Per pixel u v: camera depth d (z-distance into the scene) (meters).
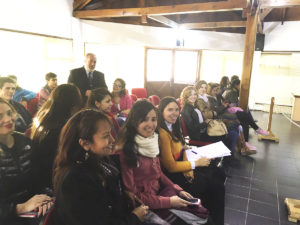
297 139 4.50
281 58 6.91
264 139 4.36
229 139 3.03
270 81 7.15
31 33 3.98
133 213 1.12
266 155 3.61
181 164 1.66
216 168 1.88
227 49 7.00
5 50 3.56
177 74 6.73
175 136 1.83
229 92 4.36
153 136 1.41
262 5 3.92
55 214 0.90
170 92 6.77
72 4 5.02
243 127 4.00
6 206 1.09
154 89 6.62
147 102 1.37
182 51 6.61
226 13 6.25
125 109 3.47
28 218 1.14
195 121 2.59
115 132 1.93
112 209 1.04
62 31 4.78
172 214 1.25
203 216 1.28
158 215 1.24
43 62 4.37
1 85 2.21
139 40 6.14
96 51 5.73
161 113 1.71
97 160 0.96
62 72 4.89
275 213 2.17
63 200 0.84
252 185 2.68
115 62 6.09
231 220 2.06
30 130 1.71
